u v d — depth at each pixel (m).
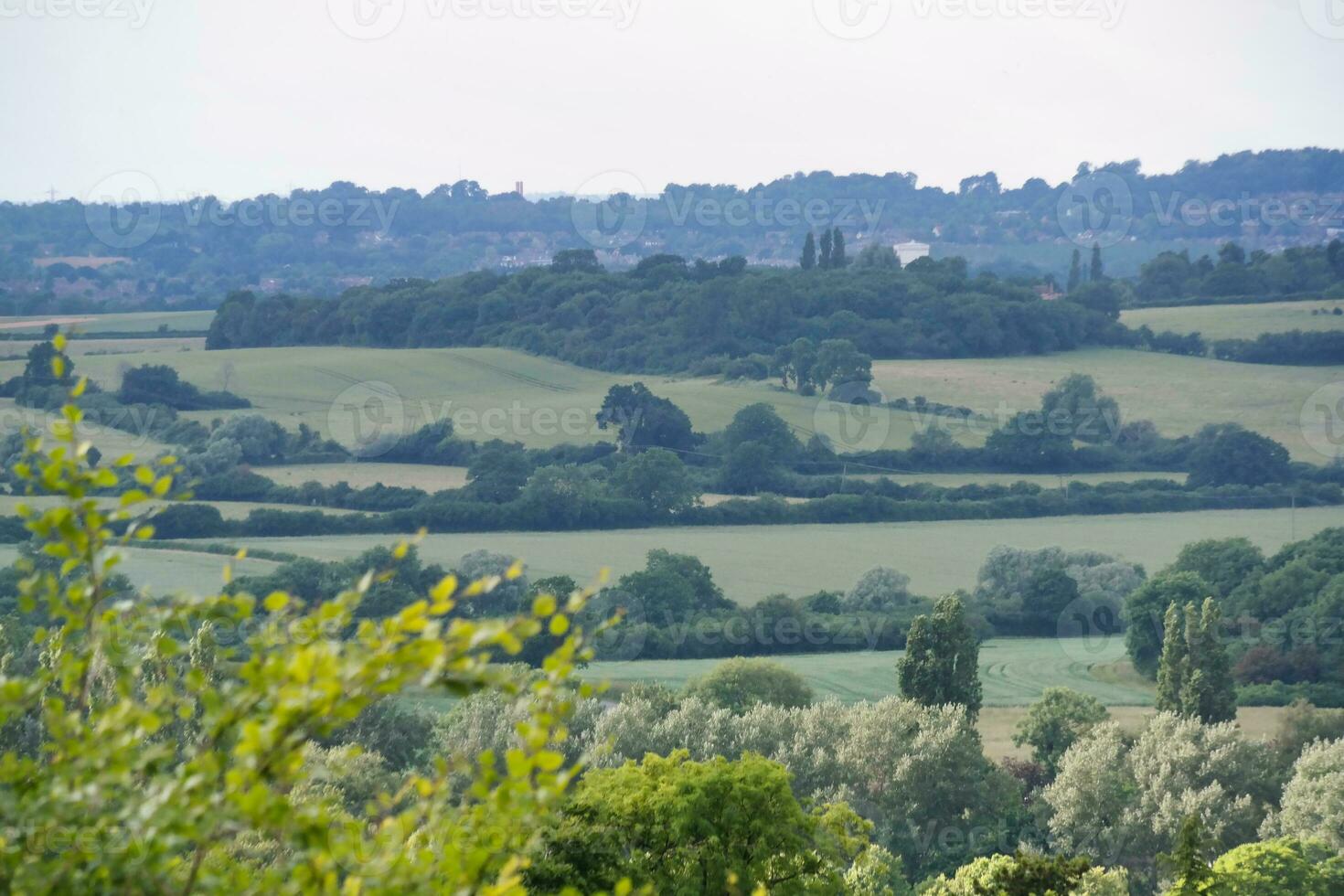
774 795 95.62
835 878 98.81
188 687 25.77
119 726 25.52
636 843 93.81
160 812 24.12
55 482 27.25
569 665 26.20
